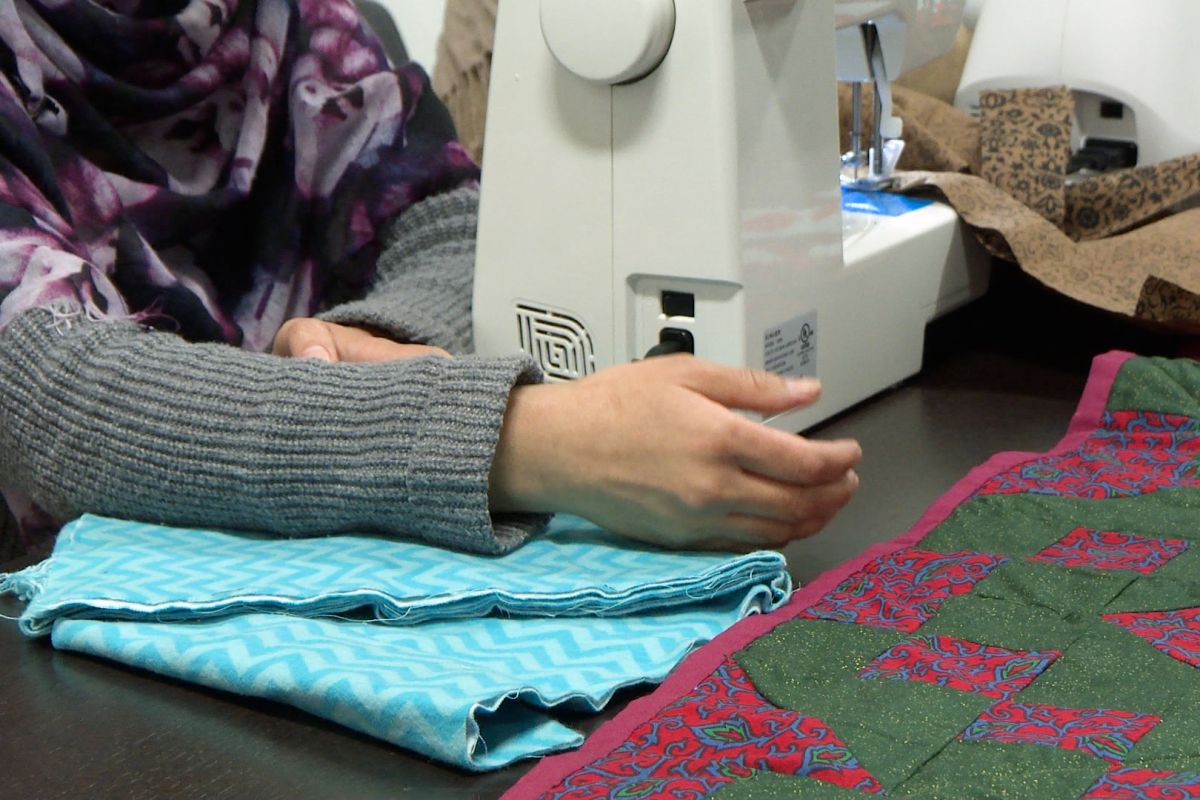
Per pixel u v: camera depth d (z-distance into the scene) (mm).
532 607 548
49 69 844
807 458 571
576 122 723
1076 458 720
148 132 940
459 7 1358
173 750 485
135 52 896
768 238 724
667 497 574
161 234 922
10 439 676
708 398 579
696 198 698
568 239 748
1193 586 559
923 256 899
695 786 427
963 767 430
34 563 663
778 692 488
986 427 817
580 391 595
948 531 640
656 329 745
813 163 754
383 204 993
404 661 501
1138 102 1156
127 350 662
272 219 1005
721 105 679
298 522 626
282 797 453
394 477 595
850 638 528
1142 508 647
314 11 1012
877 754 438
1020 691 483
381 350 779
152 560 604
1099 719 456
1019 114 1087
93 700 524
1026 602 554
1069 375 909
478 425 585
